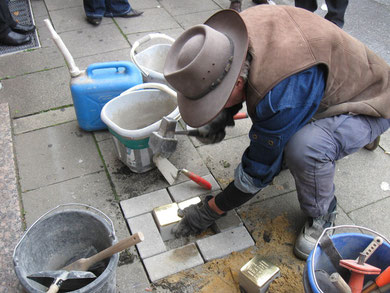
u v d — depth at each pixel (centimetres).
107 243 150
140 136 189
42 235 149
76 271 132
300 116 135
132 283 166
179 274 170
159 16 367
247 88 131
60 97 268
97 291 129
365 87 156
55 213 149
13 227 181
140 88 217
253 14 137
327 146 153
